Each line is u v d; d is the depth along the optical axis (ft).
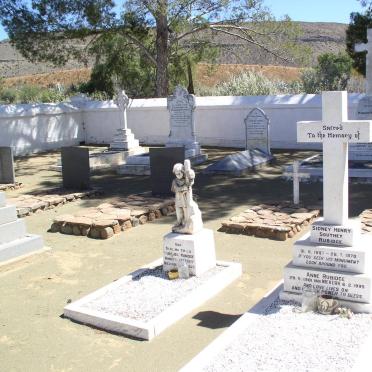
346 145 18.07
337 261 17.57
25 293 21.84
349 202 33.94
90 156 54.90
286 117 62.08
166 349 16.63
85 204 37.70
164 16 74.02
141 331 17.30
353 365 13.74
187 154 53.01
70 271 24.22
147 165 49.32
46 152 69.51
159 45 78.69
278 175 45.06
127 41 85.40
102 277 23.25
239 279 22.21
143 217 31.94
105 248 27.32
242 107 64.34
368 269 17.40
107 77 97.91
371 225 27.68
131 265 24.61
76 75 193.06
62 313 19.65
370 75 45.65
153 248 26.94
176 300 19.20
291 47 76.89
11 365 16.20
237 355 14.71
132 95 102.27
